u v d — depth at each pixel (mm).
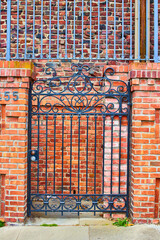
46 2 4805
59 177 4703
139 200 3629
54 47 4801
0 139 3615
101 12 4816
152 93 3615
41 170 4707
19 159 3611
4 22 4805
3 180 3693
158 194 3691
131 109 3873
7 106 3604
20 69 3582
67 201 4543
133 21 4832
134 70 3582
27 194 3834
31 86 3832
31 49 4805
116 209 3850
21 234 3379
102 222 3752
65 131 4688
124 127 3895
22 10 4809
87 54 4805
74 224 3693
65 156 4699
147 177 3617
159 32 4801
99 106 4641
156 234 3354
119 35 4801
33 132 4680
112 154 3893
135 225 3600
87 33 4801
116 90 3922
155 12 3881
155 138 3643
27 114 3756
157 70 3584
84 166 4703
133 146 3688
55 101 4652
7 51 3785
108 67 3881
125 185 3898
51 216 3945
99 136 4703
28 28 4801
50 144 4699
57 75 4762
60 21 4797
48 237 3312
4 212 3672
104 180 3922
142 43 4488
